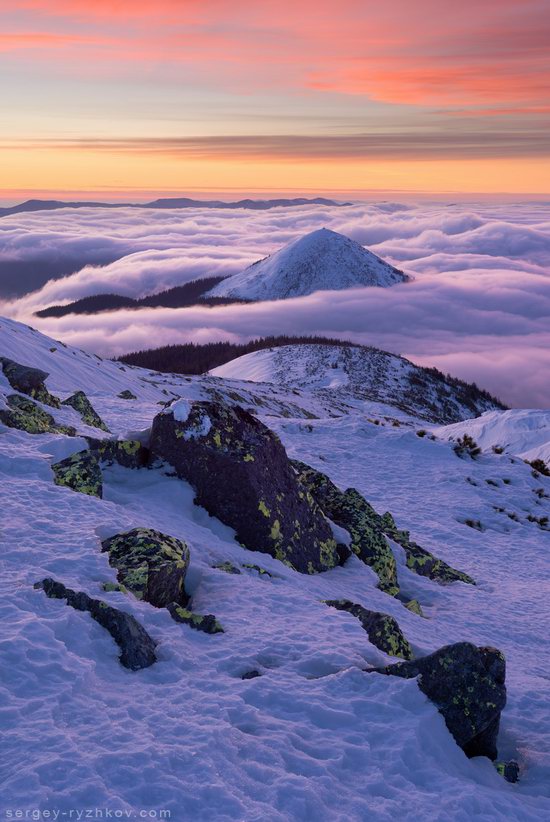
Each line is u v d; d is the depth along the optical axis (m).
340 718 7.11
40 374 23.20
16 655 6.98
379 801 6.02
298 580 12.82
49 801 5.13
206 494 14.02
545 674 13.13
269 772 5.98
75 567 9.34
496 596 18.89
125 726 6.28
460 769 7.03
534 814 6.47
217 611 9.82
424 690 7.64
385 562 16.73
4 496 11.80
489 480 33.25
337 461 34.03
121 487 14.09
